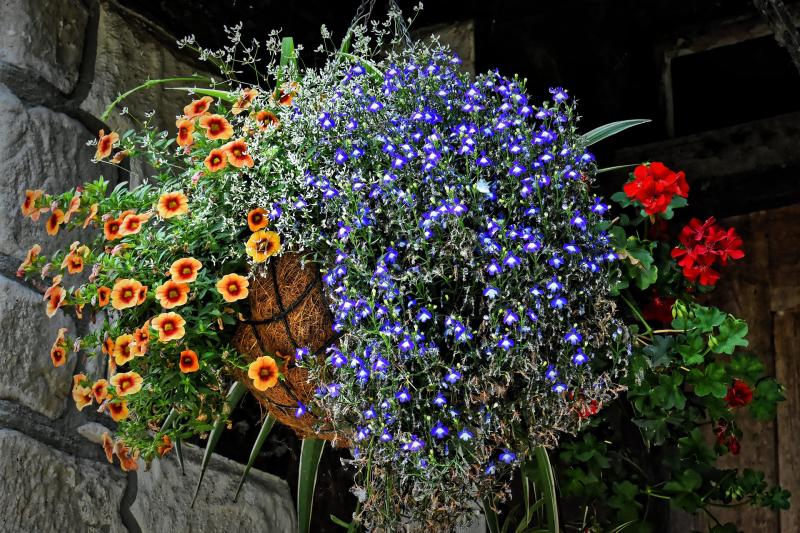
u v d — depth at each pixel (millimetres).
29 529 1891
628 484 2484
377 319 1690
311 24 2740
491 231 1693
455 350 1684
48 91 2150
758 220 2893
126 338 1741
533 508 2227
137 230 1769
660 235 2520
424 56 1940
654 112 3035
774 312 2832
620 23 3049
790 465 2732
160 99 2467
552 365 1718
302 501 1991
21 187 2029
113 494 2090
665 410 2326
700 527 2746
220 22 2633
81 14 2283
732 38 2951
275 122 1893
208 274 1812
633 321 2635
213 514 2312
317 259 1756
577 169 1827
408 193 1712
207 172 1840
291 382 1776
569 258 1757
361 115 1837
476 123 1825
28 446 1930
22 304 1976
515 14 2969
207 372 1782
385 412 1656
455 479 1700
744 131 2869
